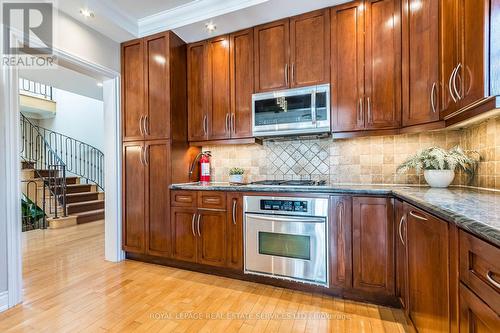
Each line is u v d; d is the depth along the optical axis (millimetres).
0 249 1877
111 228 2910
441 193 1636
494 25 1180
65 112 6984
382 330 1639
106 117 2939
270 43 2523
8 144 1925
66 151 6934
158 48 2732
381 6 2143
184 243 2590
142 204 2814
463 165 1952
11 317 1784
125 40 2863
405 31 2045
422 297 1364
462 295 956
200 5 2475
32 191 5238
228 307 1925
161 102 2721
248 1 2291
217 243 2436
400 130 2080
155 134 2750
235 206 2354
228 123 2709
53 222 4484
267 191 2229
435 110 1849
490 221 819
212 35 2770
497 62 1180
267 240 2232
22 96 6211
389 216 1878
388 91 2119
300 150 2717
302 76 2396
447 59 1657
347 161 2535
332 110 2295
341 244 1999
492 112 1422
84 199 5594
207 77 2818
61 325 1695
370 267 1924
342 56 2266
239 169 2770
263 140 2797
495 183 1691
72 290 2186
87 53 2559
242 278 2406
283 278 2176
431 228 1243
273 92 2480
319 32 2344
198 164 3131
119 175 2918
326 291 2107
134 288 2229
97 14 2367
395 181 2369
